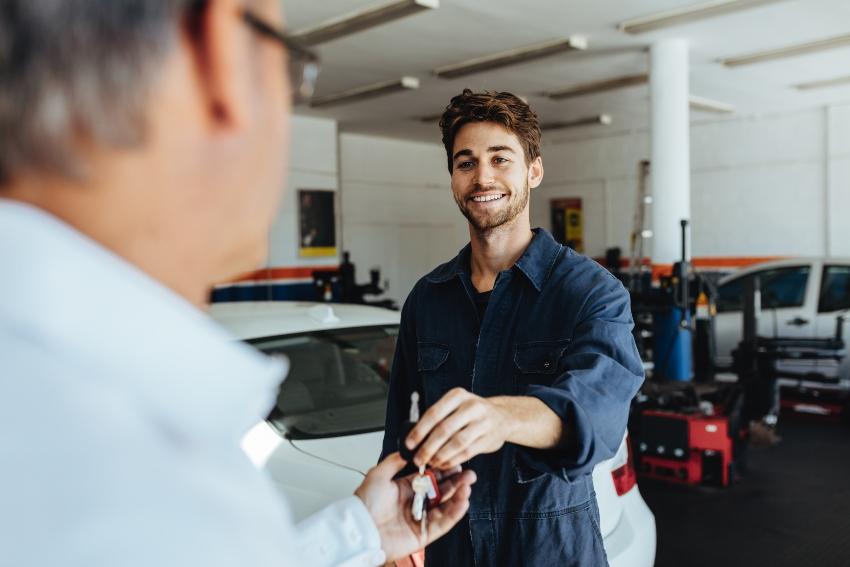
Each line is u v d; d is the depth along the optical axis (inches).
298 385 107.3
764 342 230.4
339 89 372.2
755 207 447.5
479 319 55.7
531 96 393.1
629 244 506.6
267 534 13.3
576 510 48.5
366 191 523.8
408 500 34.1
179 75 14.1
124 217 14.3
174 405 13.4
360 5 239.9
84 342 12.6
